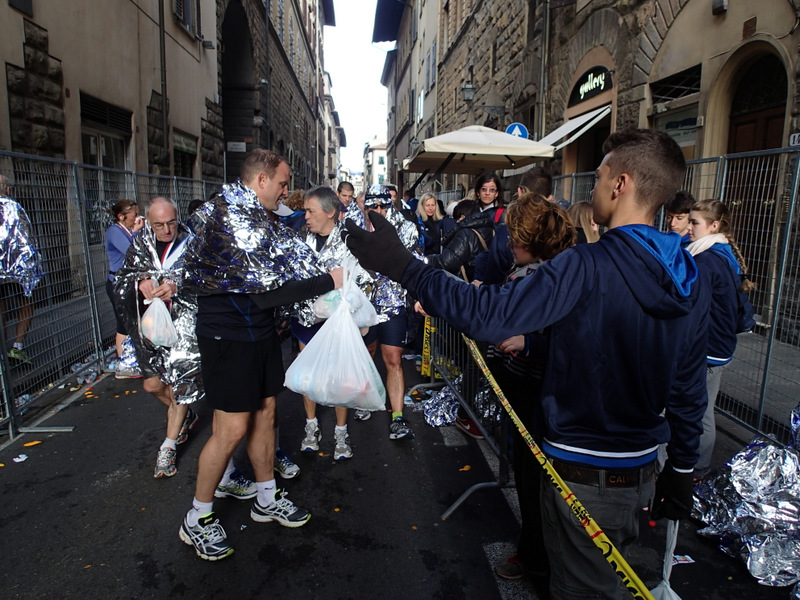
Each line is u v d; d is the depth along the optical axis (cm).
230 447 266
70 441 396
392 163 5122
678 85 766
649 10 809
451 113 2339
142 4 1002
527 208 232
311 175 4812
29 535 285
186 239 338
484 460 375
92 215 575
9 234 411
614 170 154
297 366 293
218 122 1520
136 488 332
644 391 150
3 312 402
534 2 1291
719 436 408
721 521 272
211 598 242
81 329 532
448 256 432
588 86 1031
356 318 315
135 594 243
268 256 250
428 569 263
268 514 298
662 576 239
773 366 420
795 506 256
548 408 159
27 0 649
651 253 144
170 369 320
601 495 158
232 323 257
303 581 253
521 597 245
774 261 403
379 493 332
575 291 143
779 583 249
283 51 2783
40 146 674
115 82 894
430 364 534
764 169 418
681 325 148
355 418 448
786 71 560
